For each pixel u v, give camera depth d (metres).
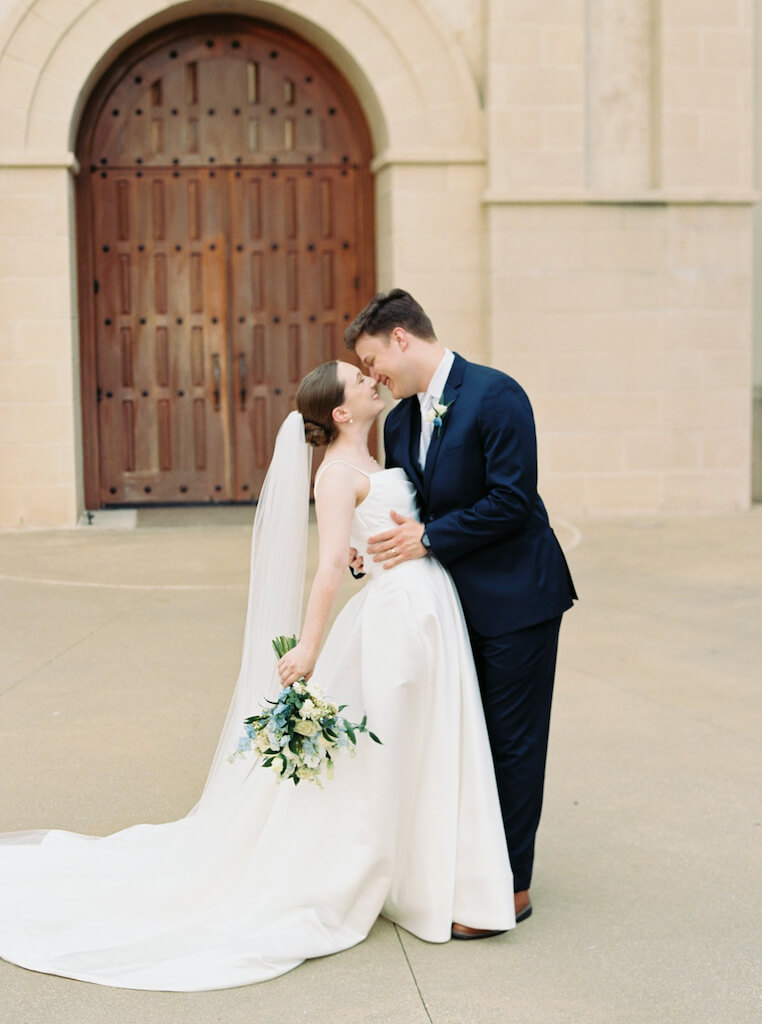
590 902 3.45
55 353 9.83
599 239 10.23
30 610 7.05
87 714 5.12
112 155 10.69
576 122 10.13
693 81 10.23
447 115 10.17
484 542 3.23
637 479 10.50
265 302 11.02
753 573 8.06
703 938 3.22
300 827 3.20
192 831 3.48
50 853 3.54
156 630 6.58
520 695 3.30
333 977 3.02
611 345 10.35
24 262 9.73
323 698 3.25
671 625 6.71
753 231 11.52
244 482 11.13
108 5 9.70
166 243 10.84
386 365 3.33
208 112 10.77
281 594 3.46
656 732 4.91
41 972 3.04
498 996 2.92
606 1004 2.88
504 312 10.20
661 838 3.89
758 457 11.48
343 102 10.90
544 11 10.01
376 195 10.88
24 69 9.58
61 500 9.96
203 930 3.18
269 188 10.92
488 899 3.18
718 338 10.50
